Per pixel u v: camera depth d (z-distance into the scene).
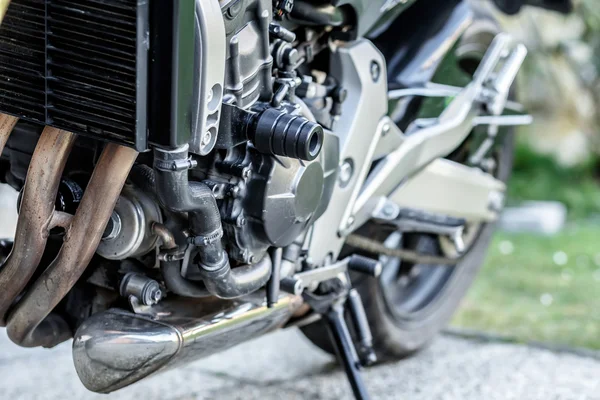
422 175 1.88
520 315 2.71
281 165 1.30
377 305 1.96
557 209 4.39
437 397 2.01
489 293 2.97
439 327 2.25
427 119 1.81
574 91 4.95
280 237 1.35
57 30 1.10
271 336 2.46
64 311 1.40
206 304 1.42
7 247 1.37
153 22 1.05
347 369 1.72
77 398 1.99
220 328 1.39
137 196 1.26
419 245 2.15
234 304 1.44
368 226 1.79
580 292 2.99
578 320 2.66
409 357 2.25
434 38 1.86
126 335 1.26
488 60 1.90
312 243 1.52
